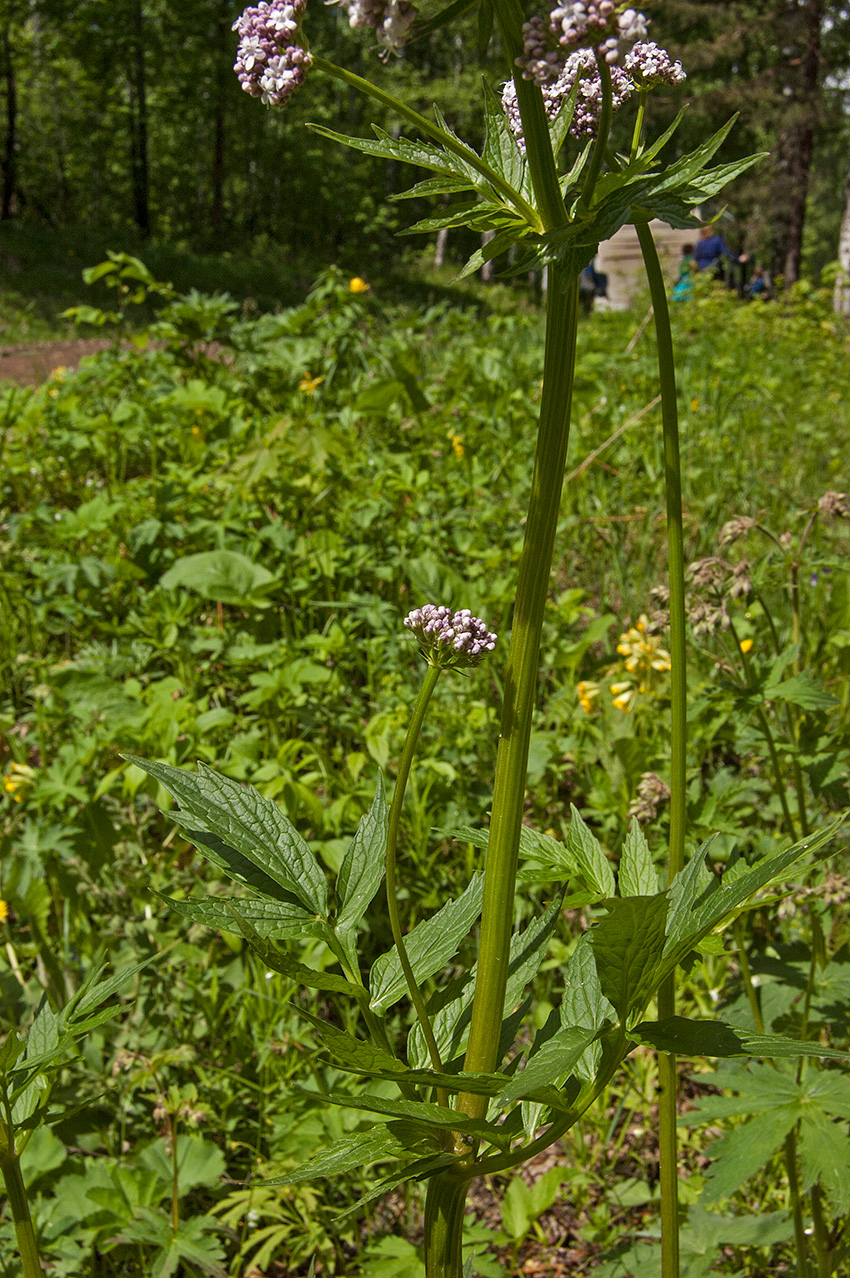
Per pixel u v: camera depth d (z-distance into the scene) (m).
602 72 0.79
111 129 36.62
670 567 1.21
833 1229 1.82
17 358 9.70
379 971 0.97
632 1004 0.89
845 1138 1.52
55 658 3.86
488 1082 0.82
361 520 4.35
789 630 3.21
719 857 2.25
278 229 35.94
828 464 6.16
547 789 3.12
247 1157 2.11
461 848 2.76
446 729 3.10
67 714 3.27
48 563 4.25
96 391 6.46
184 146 37.44
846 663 3.13
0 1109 1.04
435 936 1.00
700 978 2.38
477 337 8.64
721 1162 1.56
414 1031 0.99
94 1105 2.10
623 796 2.70
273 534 4.11
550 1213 2.09
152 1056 2.11
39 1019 1.10
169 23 29.78
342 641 3.51
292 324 6.55
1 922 2.51
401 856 2.74
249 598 3.72
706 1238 1.80
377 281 24.28
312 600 4.06
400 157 0.90
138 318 16.48
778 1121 1.57
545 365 0.87
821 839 0.84
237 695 3.70
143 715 2.92
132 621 3.79
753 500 4.93
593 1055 0.97
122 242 25.55
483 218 0.90
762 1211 1.95
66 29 29.62
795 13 22.12
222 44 29.17
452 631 0.87
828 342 10.76
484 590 3.85
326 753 3.18
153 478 4.89
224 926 0.93
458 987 1.02
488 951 0.90
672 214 0.83
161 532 4.32
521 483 5.16
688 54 22.38
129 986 2.25
